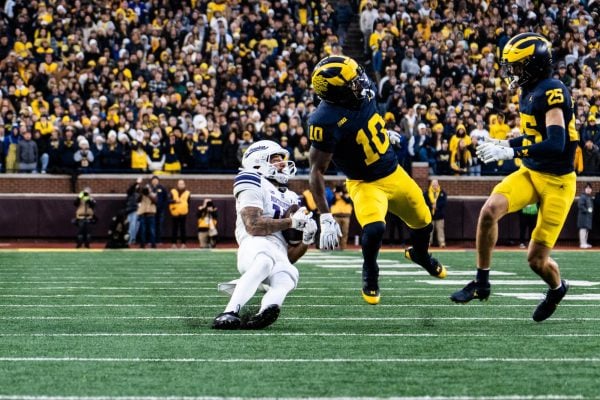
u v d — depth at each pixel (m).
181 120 41.56
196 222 41.16
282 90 43.66
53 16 44.41
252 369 10.24
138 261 29.75
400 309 16.31
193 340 12.32
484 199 42.41
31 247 38.59
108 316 15.09
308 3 48.56
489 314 15.56
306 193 38.69
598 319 14.88
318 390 9.17
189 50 43.81
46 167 40.69
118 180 40.88
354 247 40.31
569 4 50.88
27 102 41.06
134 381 9.59
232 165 41.16
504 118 43.41
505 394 9.02
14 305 16.80
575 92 44.97
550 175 13.59
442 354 11.28
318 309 16.28
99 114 41.03
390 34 46.12
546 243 13.75
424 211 14.36
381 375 9.92
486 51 47.50
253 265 13.35
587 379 9.75
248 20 46.03
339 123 13.59
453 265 28.34
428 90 44.06
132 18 44.72
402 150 41.53
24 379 9.69
